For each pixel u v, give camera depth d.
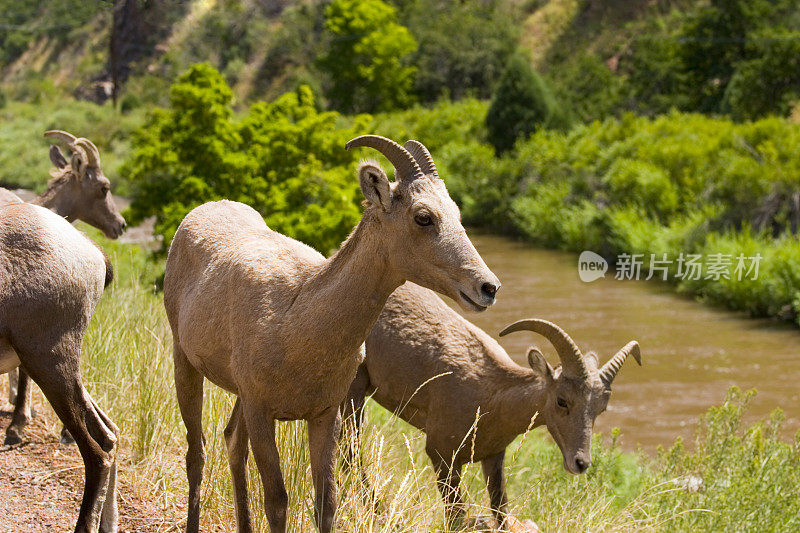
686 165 81.88
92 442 13.51
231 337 13.18
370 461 16.20
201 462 14.91
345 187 45.88
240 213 15.37
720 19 135.25
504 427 18.78
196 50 151.00
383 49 180.62
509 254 82.94
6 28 156.88
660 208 77.75
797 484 22.16
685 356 50.22
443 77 185.38
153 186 44.47
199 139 43.25
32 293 13.23
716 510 20.84
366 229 12.19
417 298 19.89
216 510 16.17
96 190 28.05
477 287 11.44
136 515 16.05
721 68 134.88
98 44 176.25
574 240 81.75
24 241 13.48
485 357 19.23
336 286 12.28
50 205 27.44
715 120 105.38
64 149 144.50
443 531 15.91
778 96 113.00
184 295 14.64
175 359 15.02
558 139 105.06
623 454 29.05
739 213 71.56
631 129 96.62
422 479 19.14
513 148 114.25
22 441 19.17
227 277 13.61
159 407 19.12
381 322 19.55
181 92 43.16
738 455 23.39
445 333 19.41
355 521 14.82
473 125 130.75
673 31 159.88
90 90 190.12
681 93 136.38
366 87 184.12
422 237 11.75
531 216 89.19
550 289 67.06
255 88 198.62
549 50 189.50
